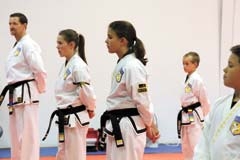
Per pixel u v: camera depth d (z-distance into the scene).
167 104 9.92
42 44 9.34
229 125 2.95
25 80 5.38
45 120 9.37
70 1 9.43
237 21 10.03
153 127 3.99
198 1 9.98
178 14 9.91
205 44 10.04
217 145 2.99
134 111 3.88
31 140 5.40
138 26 9.75
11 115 5.48
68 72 5.01
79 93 4.98
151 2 9.79
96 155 8.44
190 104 6.75
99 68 9.60
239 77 2.92
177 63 9.95
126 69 3.82
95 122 9.59
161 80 9.88
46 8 9.32
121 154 3.86
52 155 8.44
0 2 9.13
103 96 9.63
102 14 9.58
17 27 5.43
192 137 6.71
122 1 9.66
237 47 2.96
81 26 9.49
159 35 9.85
